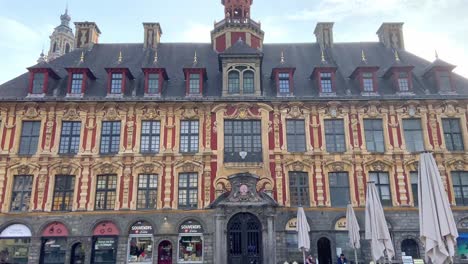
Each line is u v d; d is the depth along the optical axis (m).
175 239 23.75
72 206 24.12
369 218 18.17
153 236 23.80
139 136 25.55
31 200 24.03
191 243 23.92
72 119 25.64
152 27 32.69
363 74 27.50
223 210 23.91
